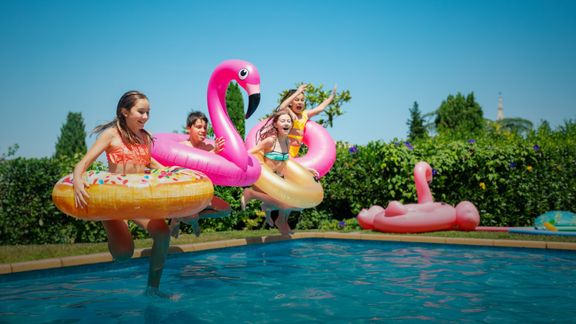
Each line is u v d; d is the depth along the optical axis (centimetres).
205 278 560
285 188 723
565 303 435
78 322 380
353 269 616
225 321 381
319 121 1462
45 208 845
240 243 795
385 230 928
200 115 693
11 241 832
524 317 388
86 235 860
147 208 432
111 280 545
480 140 1214
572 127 1798
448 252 757
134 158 457
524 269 607
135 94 449
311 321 379
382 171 1067
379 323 372
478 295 467
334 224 1066
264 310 414
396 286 511
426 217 903
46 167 849
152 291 469
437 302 439
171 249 696
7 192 827
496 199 1064
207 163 632
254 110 650
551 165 1092
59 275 569
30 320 385
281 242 870
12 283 526
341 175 1096
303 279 552
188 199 452
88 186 421
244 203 760
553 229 890
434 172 1048
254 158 700
